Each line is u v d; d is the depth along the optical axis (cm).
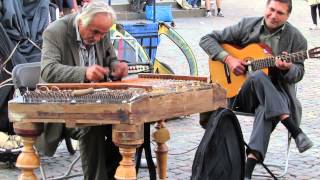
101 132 448
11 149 580
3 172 584
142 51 723
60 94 393
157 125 491
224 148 440
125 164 383
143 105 379
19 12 659
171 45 1329
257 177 575
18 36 653
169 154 648
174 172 593
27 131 402
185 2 1906
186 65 1123
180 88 416
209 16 1906
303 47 568
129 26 820
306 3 2234
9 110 396
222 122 437
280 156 640
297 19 1809
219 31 599
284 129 743
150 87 404
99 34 453
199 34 1525
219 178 438
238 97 556
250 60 576
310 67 1138
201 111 429
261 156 521
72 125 386
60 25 469
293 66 548
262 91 534
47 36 465
